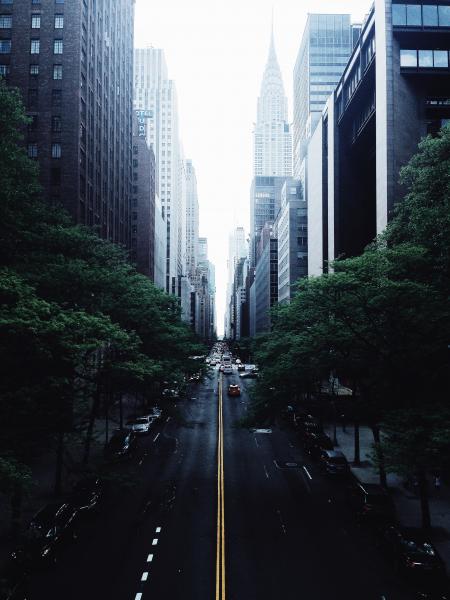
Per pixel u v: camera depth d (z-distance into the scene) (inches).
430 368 835.4
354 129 2402.8
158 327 1422.2
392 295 773.9
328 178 2659.9
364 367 992.9
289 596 622.5
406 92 1782.7
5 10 2233.0
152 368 1080.2
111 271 1212.5
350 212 2500.0
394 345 842.8
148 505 987.3
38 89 2194.9
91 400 1756.9
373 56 1975.9
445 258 815.7
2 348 642.2
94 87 2484.0
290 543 796.0
